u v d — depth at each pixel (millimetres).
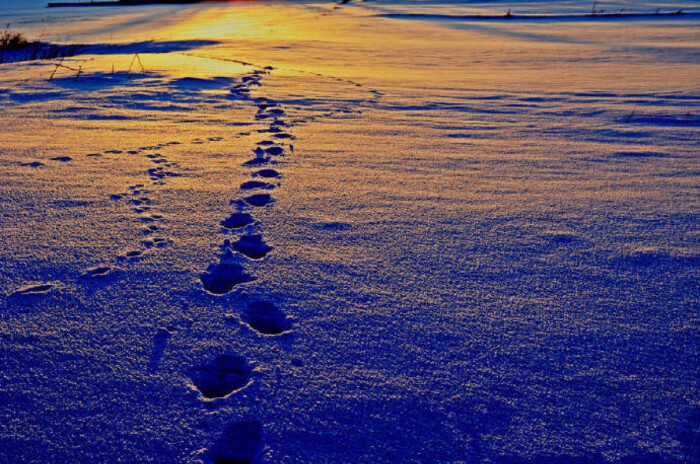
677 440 1627
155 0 57125
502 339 1974
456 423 1657
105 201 2934
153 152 3799
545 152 4086
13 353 1846
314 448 1579
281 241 2582
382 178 3432
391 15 26719
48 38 18578
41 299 2098
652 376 1833
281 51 11523
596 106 5996
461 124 5039
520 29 18859
